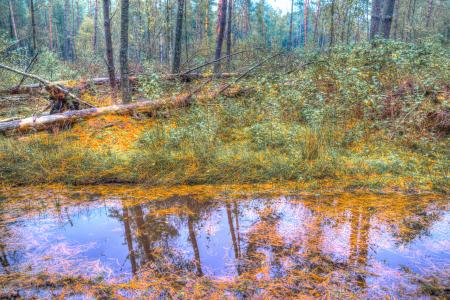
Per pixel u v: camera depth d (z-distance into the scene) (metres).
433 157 4.92
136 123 6.29
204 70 9.45
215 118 5.95
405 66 6.29
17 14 32.28
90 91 8.17
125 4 6.86
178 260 2.54
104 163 4.62
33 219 3.33
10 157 4.68
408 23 22.48
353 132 5.46
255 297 2.08
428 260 2.48
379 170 4.42
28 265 2.47
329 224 3.11
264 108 6.38
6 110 7.41
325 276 2.29
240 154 4.88
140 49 17.75
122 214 3.44
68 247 2.76
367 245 2.71
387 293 2.09
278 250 2.66
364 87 5.82
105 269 2.42
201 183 4.28
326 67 7.05
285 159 4.71
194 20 26.83
